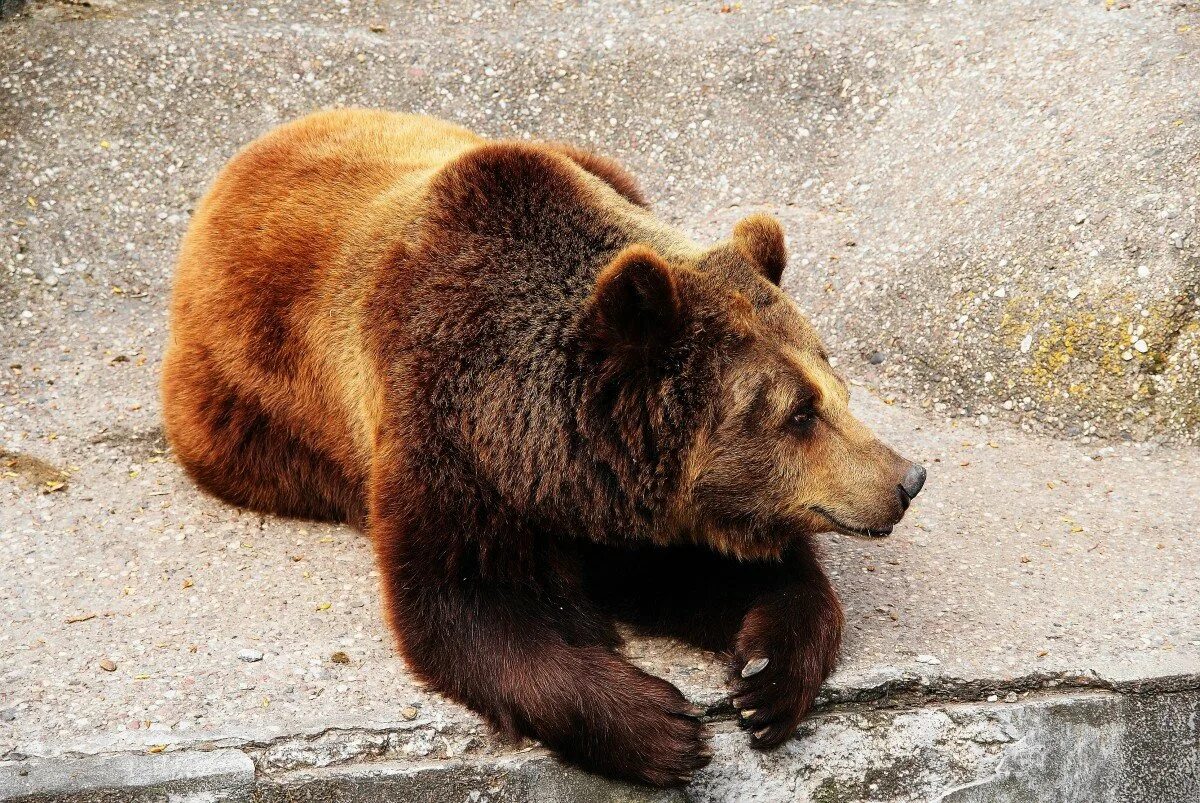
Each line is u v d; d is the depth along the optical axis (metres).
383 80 13.38
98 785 6.05
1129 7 12.82
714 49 13.75
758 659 6.56
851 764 6.80
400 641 6.86
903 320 11.38
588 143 13.37
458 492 6.81
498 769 6.44
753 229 7.39
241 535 8.41
